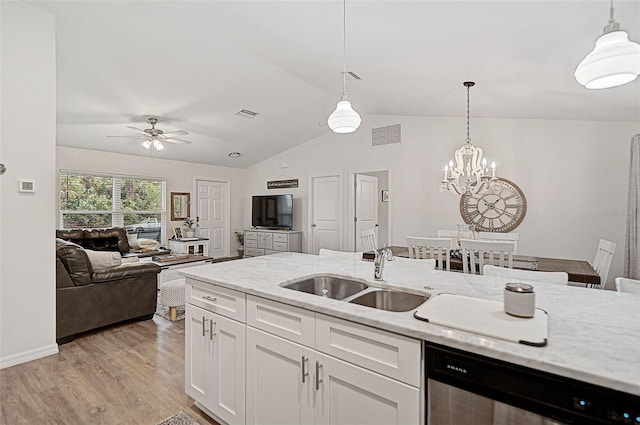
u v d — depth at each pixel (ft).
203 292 6.27
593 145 13.24
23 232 8.39
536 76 8.89
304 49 10.21
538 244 14.34
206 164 24.17
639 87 8.18
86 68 11.60
